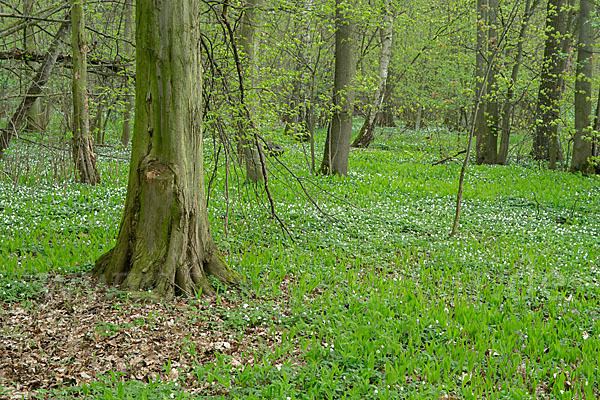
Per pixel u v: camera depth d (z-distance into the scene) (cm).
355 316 636
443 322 615
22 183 1267
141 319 575
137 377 477
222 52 967
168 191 646
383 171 1870
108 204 1147
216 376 460
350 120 1661
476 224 1216
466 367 515
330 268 828
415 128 3650
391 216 1222
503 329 604
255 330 596
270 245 950
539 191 1581
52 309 594
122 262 664
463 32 2183
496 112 2169
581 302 725
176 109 641
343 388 455
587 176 1845
